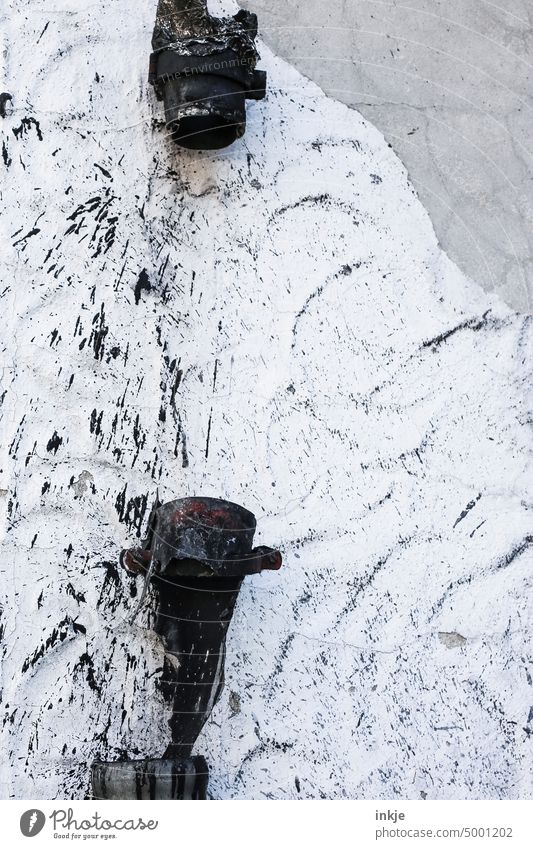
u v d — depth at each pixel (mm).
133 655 1786
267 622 1877
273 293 2031
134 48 2066
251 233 2049
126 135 2008
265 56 2164
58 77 1991
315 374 2020
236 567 1673
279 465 1950
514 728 1992
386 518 2000
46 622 1759
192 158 2045
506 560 2068
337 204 2131
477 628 2012
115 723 1758
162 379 1912
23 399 1826
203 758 1728
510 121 2336
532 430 2162
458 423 2102
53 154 1948
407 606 1973
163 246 1979
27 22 2000
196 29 1897
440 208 2215
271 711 1844
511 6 2420
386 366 2074
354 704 1894
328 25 2238
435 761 1917
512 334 2199
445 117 2283
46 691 1740
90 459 1836
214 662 1740
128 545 1821
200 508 1667
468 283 2189
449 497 2057
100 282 1916
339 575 1940
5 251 1875
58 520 1800
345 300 2080
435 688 1954
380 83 2248
